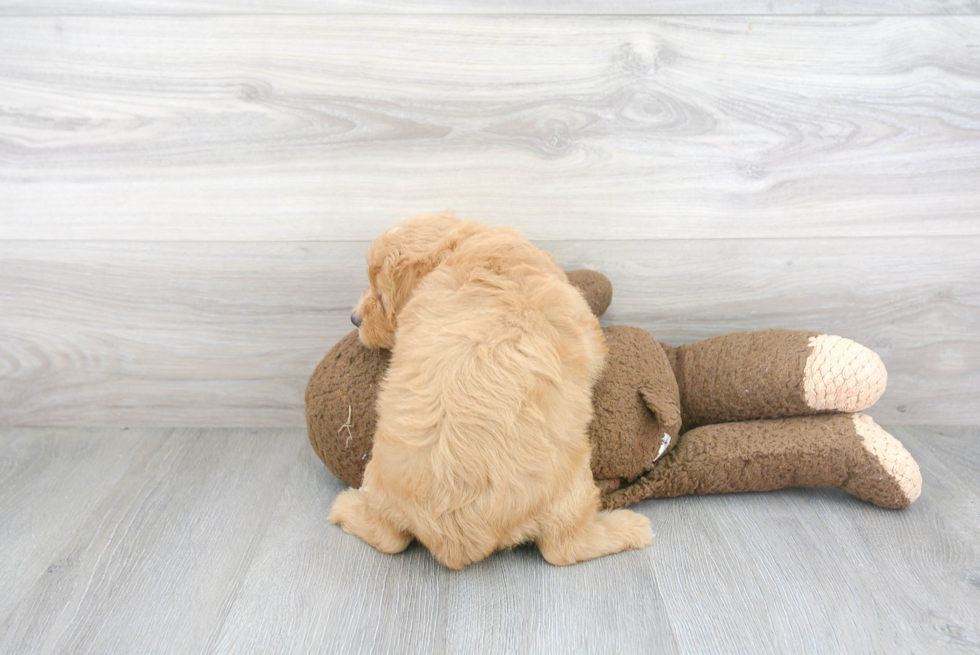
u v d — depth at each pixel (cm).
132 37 140
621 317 159
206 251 153
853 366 133
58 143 146
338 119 144
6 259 154
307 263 154
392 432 110
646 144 146
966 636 103
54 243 153
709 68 141
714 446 134
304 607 110
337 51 140
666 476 135
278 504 138
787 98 143
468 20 138
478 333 108
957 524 130
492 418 105
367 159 147
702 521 131
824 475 133
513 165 147
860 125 144
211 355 162
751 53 140
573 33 138
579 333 116
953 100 142
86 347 161
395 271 119
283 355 162
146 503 138
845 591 112
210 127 145
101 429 167
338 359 135
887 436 133
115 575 117
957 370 161
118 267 154
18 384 164
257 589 114
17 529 129
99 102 144
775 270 155
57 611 109
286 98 143
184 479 146
